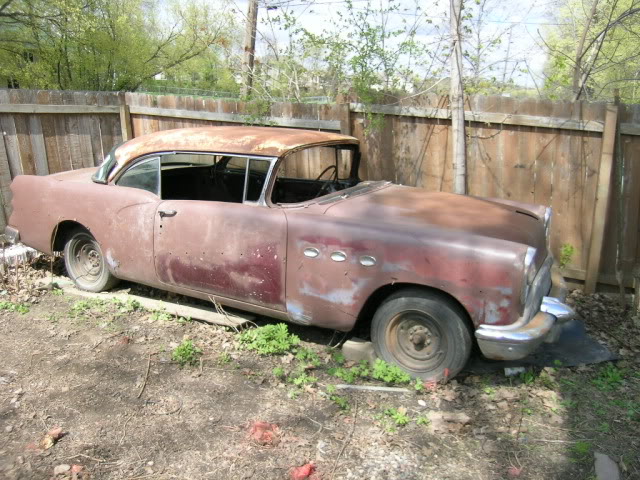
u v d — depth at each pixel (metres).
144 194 4.55
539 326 3.35
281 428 3.19
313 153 4.38
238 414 3.33
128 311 4.83
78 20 12.60
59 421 3.23
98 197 4.79
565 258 5.42
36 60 14.30
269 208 4.00
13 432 3.11
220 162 4.30
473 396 3.58
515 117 5.43
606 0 7.37
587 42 7.59
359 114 6.18
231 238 4.06
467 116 5.63
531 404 3.51
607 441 3.13
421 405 3.47
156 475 2.78
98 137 7.47
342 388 3.65
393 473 2.82
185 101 7.18
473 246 3.36
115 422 3.22
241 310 4.77
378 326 3.77
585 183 5.30
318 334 4.48
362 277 3.62
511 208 4.21
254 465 2.86
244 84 7.91
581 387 3.71
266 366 3.93
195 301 5.02
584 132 5.21
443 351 3.58
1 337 4.32
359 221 3.72
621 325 4.69
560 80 6.85
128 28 14.27
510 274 3.26
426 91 5.94
